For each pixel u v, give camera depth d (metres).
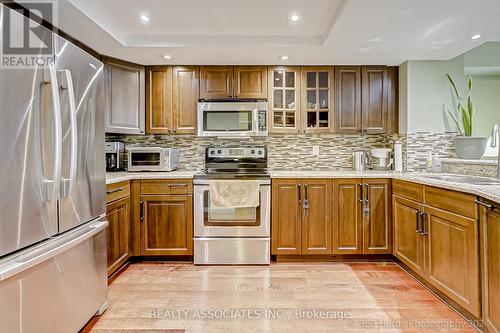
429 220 2.20
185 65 3.17
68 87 1.50
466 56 3.03
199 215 2.85
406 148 3.10
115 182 2.49
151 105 3.18
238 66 3.17
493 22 2.19
